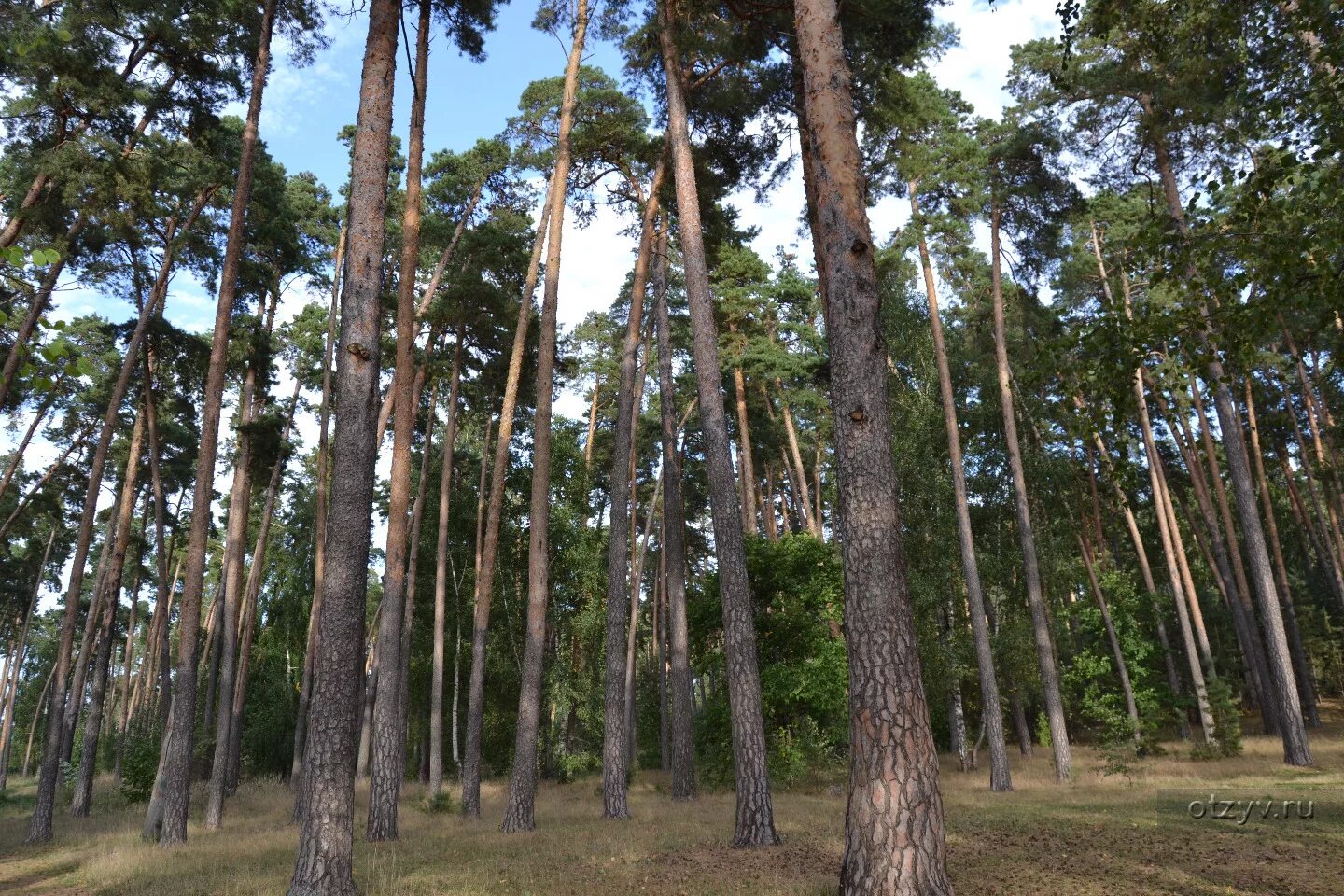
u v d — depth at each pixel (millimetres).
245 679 31125
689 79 16688
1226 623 39344
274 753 39500
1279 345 28141
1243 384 30781
